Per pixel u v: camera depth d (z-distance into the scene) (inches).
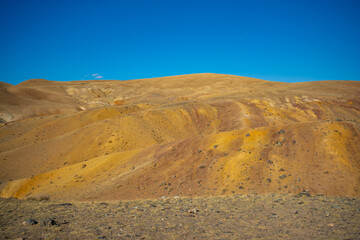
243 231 326.3
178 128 2664.9
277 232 321.4
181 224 355.9
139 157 1233.4
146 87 6259.8
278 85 5329.7
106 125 2246.6
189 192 898.7
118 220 377.4
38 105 4409.5
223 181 937.5
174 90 5964.6
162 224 356.5
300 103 3405.5
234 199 624.1
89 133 2124.8
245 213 437.4
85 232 308.5
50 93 5285.4
